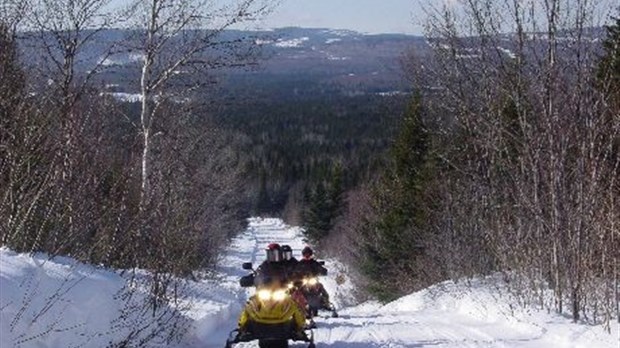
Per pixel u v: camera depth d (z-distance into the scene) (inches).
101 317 320.2
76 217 378.3
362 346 419.5
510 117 530.0
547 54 426.6
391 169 1296.8
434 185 968.3
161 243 414.0
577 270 430.0
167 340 375.2
